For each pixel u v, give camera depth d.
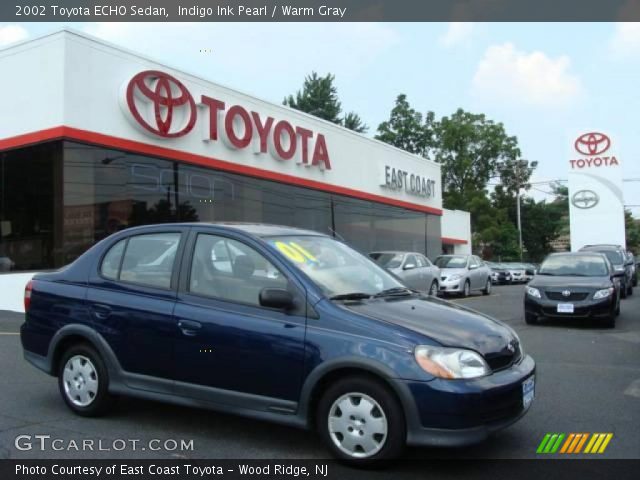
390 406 4.20
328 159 21.08
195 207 15.93
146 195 14.67
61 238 12.77
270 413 4.58
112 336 5.33
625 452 4.76
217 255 5.12
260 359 4.60
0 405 5.98
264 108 18.42
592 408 6.02
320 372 4.37
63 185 12.80
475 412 4.12
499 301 18.56
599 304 11.79
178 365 4.97
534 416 5.73
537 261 65.12
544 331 11.56
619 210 33.12
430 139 59.06
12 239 13.78
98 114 13.59
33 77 13.35
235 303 4.86
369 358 4.23
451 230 35.94
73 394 5.61
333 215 21.70
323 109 55.41
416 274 16.77
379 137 58.75
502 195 61.53
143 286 5.33
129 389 5.24
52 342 5.68
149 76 14.65
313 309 4.57
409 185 27.41
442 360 4.17
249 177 17.75
